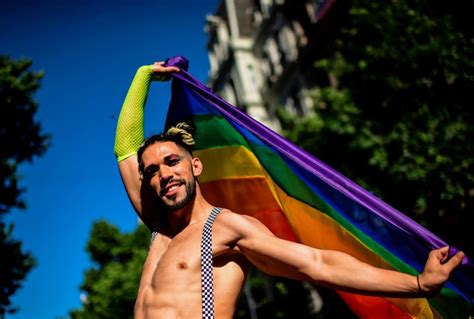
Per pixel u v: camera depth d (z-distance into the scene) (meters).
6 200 8.26
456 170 8.67
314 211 2.65
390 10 9.46
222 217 2.28
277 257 2.05
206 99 2.98
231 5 26.64
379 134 9.77
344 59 10.87
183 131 2.50
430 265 1.74
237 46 24.91
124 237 23.72
